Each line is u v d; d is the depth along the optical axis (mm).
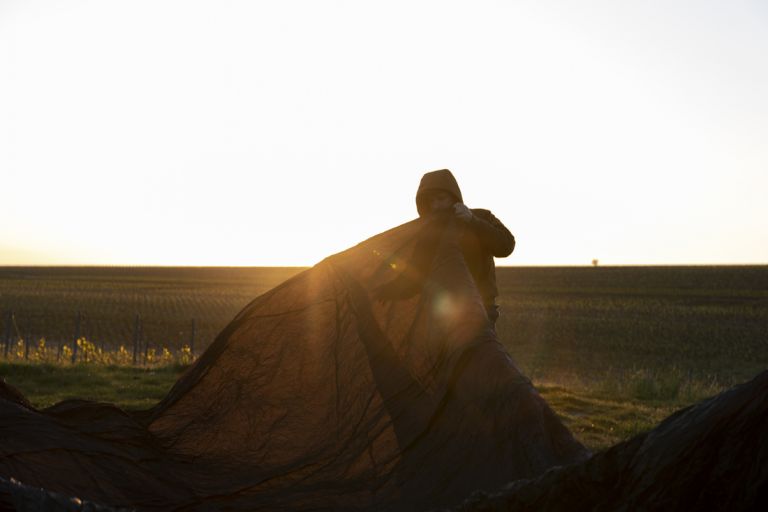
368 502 3627
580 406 12680
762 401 1863
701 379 31141
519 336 48844
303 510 3645
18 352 23109
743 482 1831
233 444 4566
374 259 4879
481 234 5156
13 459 3465
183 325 52125
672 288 113875
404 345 4355
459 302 4160
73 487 3492
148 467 4066
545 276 142500
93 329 48406
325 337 4777
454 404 3703
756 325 57688
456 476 3436
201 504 3723
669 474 1965
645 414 12070
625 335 50125
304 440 4395
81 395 12336
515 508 2326
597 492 2143
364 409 4281
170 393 5055
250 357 4965
